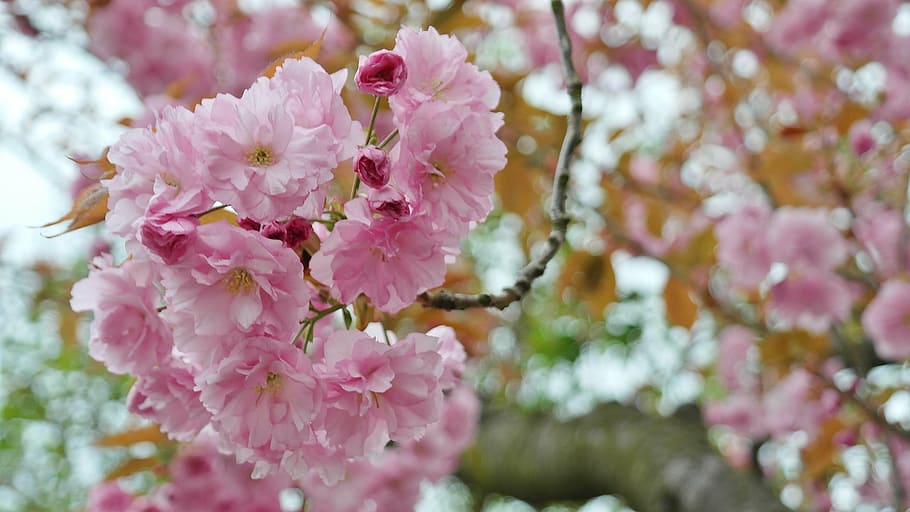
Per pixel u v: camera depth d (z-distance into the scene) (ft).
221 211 2.73
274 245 2.66
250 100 2.67
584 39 5.78
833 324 5.34
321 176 2.63
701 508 4.79
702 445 5.49
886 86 5.61
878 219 5.57
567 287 5.46
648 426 5.82
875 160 5.34
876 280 5.62
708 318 6.42
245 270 2.66
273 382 2.68
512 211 5.05
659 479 5.17
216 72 5.33
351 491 4.16
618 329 9.05
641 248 5.38
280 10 5.23
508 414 6.77
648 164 6.40
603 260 5.36
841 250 5.22
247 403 2.67
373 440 2.76
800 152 5.26
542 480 6.07
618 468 5.61
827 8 5.82
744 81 6.57
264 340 2.65
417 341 2.72
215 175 2.60
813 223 5.21
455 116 2.70
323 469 2.75
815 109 6.07
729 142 6.68
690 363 7.88
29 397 9.78
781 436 5.75
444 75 2.78
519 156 4.85
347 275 2.71
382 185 2.68
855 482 5.53
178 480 3.59
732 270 5.37
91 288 2.85
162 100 3.93
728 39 6.36
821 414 5.29
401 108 2.75
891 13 5.57
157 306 2.85
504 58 5.79
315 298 2.85
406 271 2.73
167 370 2.83
